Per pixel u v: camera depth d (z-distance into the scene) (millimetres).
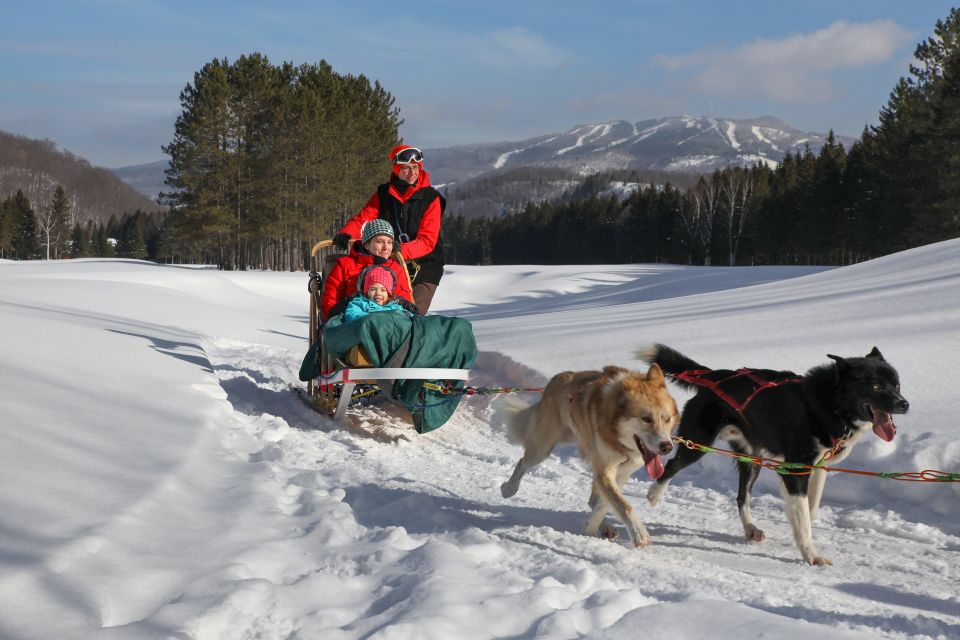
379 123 57812
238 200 50375
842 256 62156
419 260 8492
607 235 91188
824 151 68812
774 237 64938
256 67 51188
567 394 5117
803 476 4496
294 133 48844
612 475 4703
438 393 6836
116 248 133625
